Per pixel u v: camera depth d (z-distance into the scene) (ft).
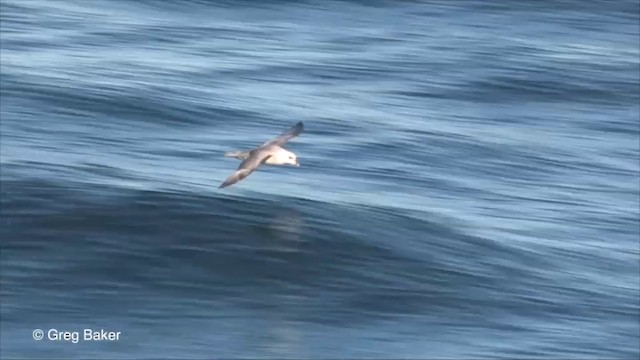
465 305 220.64
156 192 250.98
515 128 316.40
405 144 295.48
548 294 227.40
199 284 219.61
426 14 393.29
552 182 283.38
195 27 376.48
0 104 304.71
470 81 343.05
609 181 287.28
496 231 251.39
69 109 305.12
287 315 213.25
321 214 247.09
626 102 336.08
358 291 221.46
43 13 379.96
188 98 316.81
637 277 238.07
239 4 395.55
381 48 365.20
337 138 296.10
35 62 337.11
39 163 268.21
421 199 265.75
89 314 210.59
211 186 256.93
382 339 208.33
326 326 210.79
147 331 206.90
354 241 236.63
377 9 395.96
